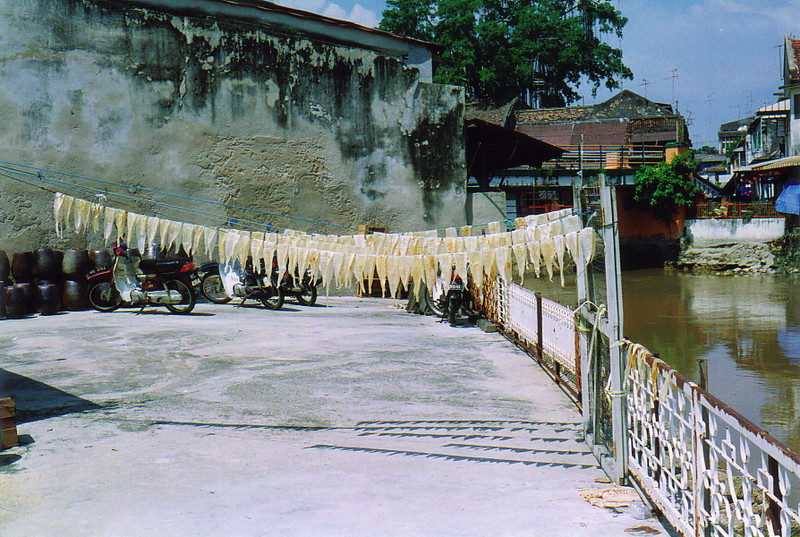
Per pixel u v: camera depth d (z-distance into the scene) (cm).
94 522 438
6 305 1264
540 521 438
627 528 427
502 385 832
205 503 470
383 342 1091
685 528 386
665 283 3095
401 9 4672
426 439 628
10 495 485
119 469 540
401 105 1798
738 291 2752
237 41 1596
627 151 3838
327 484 509
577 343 724
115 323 1212
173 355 966
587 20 5303
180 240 570
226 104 1590
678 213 3669
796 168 3266
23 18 1373
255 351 1002
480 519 442
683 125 4359
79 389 791
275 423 677
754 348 1638
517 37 4856
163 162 1524
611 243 491
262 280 1430
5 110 1363
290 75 1659
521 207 3147
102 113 1458
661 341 1764
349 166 1736
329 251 519
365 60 1750
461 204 1881
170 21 1523
